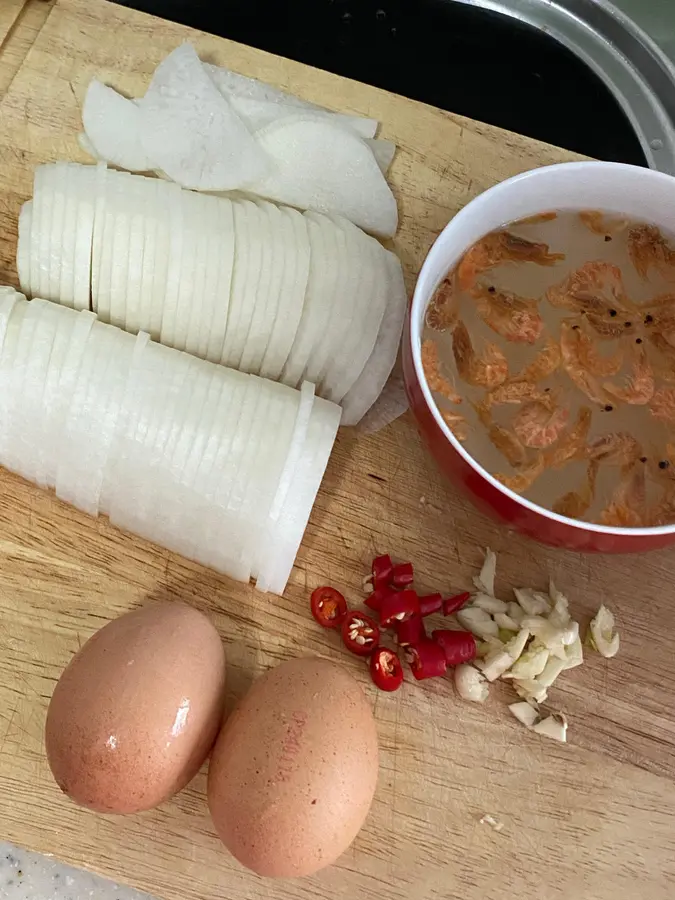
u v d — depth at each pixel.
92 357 0.21
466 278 0.19
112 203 0.21
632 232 0.20
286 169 0.24
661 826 0.20
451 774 0.20
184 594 0.21
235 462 0.20
